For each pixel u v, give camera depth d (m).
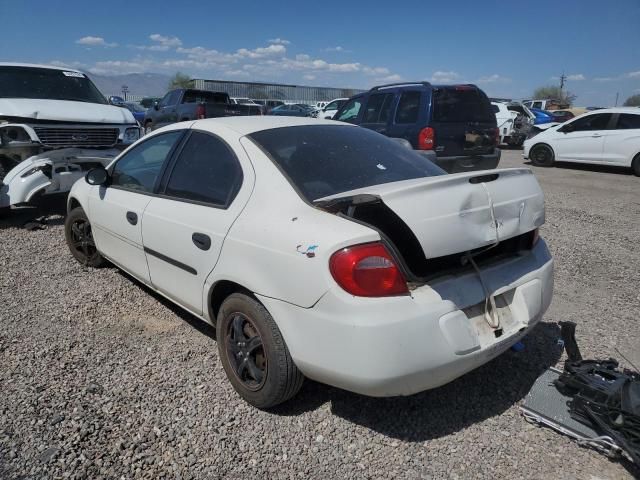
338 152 3.15
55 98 7.75
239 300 2.79
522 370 3.29
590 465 2.46
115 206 4.05
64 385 3.05
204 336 3.70
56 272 4.94
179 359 3.38
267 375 2.68
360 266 2.28
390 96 8.89
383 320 2.26
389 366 2.27
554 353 3.50
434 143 8.22
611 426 2.48
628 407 2.42
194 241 3.09
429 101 8.21
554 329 3.88
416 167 3.31
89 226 4.86
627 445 2.37
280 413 2.83
